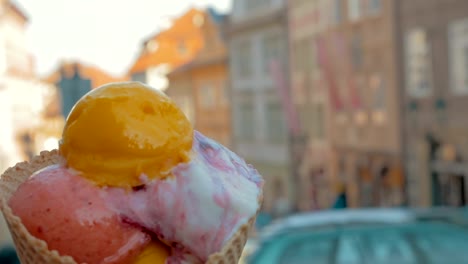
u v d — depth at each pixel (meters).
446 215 5.01
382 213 5.20
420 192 19.02
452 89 17.55
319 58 23.81
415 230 4.62
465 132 17.12
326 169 25.03
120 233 1.51
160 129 1.57
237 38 33.22
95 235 1.49
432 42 18.22
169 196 1.54
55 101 39.09
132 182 1.54
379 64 20.67
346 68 22.52
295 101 27.77
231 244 1.55
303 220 5.13
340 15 22.78
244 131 33.31
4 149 32.78
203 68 37.28
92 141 1.54
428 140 18.59
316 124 25.83
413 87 19.22
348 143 23.08
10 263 5.85
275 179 30.23
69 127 1.58
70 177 1.54
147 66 48.31
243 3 32.50
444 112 17.92
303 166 27.30
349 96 22.47
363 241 4.54
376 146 21.20
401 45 19.61
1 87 33.75
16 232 1.50
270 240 4.80
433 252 4.31
